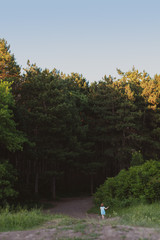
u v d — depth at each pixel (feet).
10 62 113.39
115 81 148.46
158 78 159.94
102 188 76.74
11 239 19.81
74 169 128.67
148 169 59.21
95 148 141.38
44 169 119.34
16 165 88.53
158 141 134.62
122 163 124.98
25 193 81.20
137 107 135.95
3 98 65.92
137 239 18.57
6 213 34.37
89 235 19.93
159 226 25.36
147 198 52.37
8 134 62.59
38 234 21.08
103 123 138.31
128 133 134.31
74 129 117.80
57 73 157.38
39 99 101.71
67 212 65.46
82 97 141.90
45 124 97.25
